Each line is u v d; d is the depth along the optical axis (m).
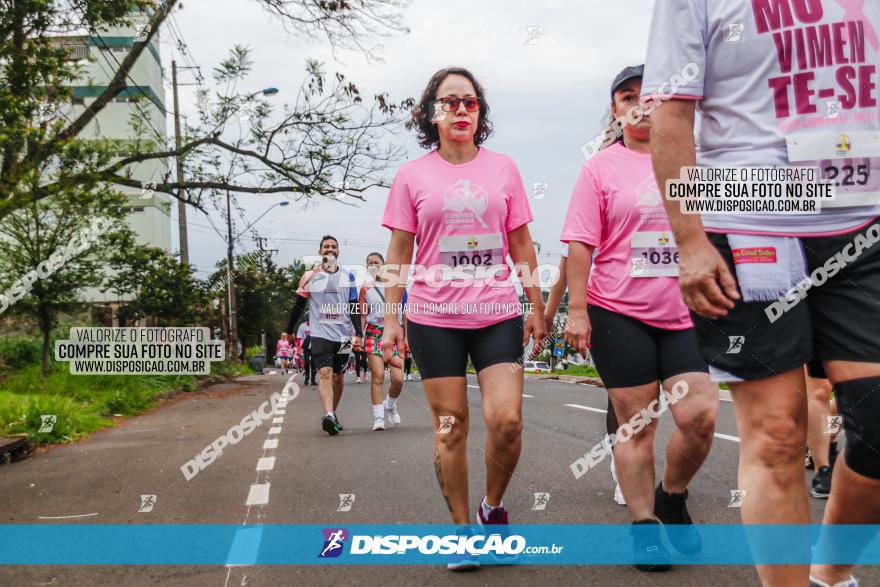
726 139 2.01
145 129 9.53
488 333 3.21
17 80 6.94
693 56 2.00
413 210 3.31
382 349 3.38
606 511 3.95
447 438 3.17
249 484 4.84
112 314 11.77
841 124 1.91
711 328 1.98
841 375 1.86
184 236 21.05
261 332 28.66
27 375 10.12
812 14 1.91
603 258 3.48
